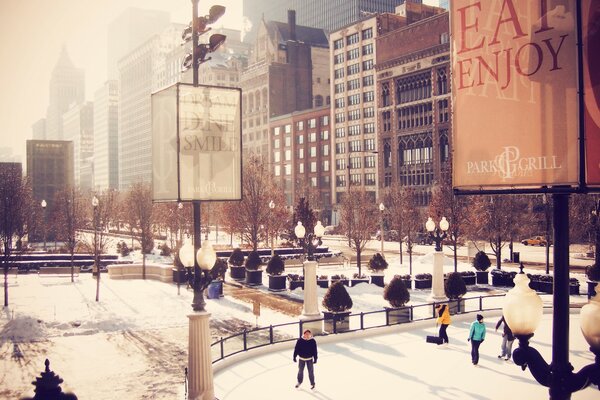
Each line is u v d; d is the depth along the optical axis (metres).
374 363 17.61
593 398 13.91
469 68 7.35
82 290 33.53
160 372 16.58
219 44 12.42
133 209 72.56
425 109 84.25
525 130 6.75
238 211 54.72
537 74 6.64
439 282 27.20
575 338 20.34
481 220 40.00
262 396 14.30
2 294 31.83
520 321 4.93
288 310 26.86
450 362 17.62
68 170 83.75
